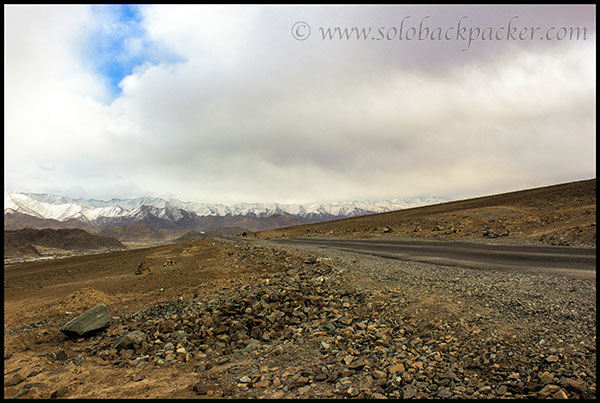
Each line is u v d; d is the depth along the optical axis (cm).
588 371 438
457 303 737
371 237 3441
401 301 805
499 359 497
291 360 579
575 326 562
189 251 3531
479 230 2553
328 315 802
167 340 727
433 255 1598
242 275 1536
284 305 881
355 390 454
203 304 980
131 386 511
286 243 3453
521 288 816
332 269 1288
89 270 3047
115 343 718
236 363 588
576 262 1127
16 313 1234
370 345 607
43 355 697
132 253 4997
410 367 505
